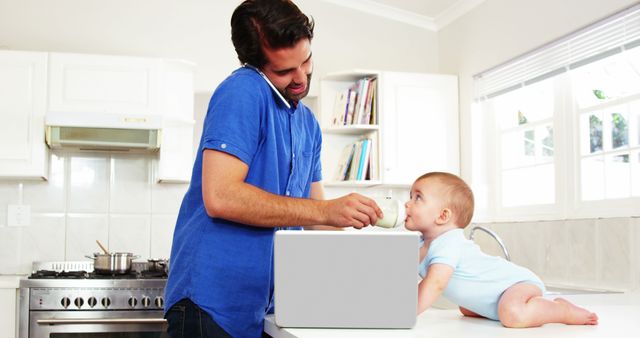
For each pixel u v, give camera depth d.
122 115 3.17
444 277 1.13
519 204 3.32
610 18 2.62
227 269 1.17
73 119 3.11
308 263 0.98
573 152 2.90
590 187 2.81
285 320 0.99
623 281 2.40
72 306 2.82
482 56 3.54
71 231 3.44
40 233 3.41
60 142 3.14
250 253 1.18
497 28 3.41
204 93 3.68
